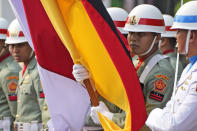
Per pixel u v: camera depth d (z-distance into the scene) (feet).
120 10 53.98
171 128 34.71
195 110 33.94
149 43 43.11
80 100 41.96
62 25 38.40
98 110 41.57
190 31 35.35
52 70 41.52
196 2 35.73
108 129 41.37
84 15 38.86
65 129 41.98
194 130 34.68
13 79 60.59
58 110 41.91
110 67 39.78
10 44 57.47
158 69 42.19
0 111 62.03
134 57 50.70
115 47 38.93
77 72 39.22
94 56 39.73
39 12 40.78
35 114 55.77
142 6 43.70
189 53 35.81
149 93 42.11
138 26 42.93
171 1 68.03
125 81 39.19
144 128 40.52
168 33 57.06
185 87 35.04
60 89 41.83
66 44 39.01
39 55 41.11
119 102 40.40
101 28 38.63
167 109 36.55
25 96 56.03
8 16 94.63
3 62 62.49
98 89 41.22
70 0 38.86
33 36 40.75
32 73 55.62
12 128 62.18
